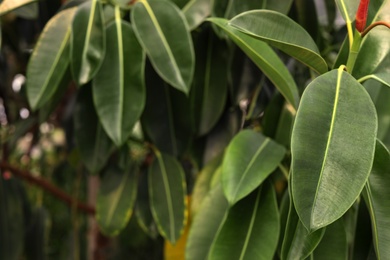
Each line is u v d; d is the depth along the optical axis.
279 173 0.91
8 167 1.44
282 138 0.99
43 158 1.97
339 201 0.62
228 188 0.82
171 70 0.93
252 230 0.82
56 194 1.54
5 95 1.52
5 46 1.48
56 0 1.31
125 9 1.02
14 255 1.37
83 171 1.68
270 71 0.85
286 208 0.85
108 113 0.95
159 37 0.94
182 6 1.01
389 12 0.83
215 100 1.07
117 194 1.19
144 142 1.20
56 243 2.31
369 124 0.66
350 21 0.79
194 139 1.14
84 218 1.96
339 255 0.79
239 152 0.86
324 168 0.63
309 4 1.09
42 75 0.98
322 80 0.68
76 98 1.10
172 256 1.14
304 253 0.71
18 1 0.91
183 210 1.07
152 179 1.11
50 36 1.00
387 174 0.72
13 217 1.39
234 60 1.05
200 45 1.08
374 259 0.80
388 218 0.71
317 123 0.66
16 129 1.41
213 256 0.81
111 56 0.97
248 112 1.08
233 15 0.94
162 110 1.09
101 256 1.65
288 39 0.77
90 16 0.96
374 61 0.81
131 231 1.86
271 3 0.95
